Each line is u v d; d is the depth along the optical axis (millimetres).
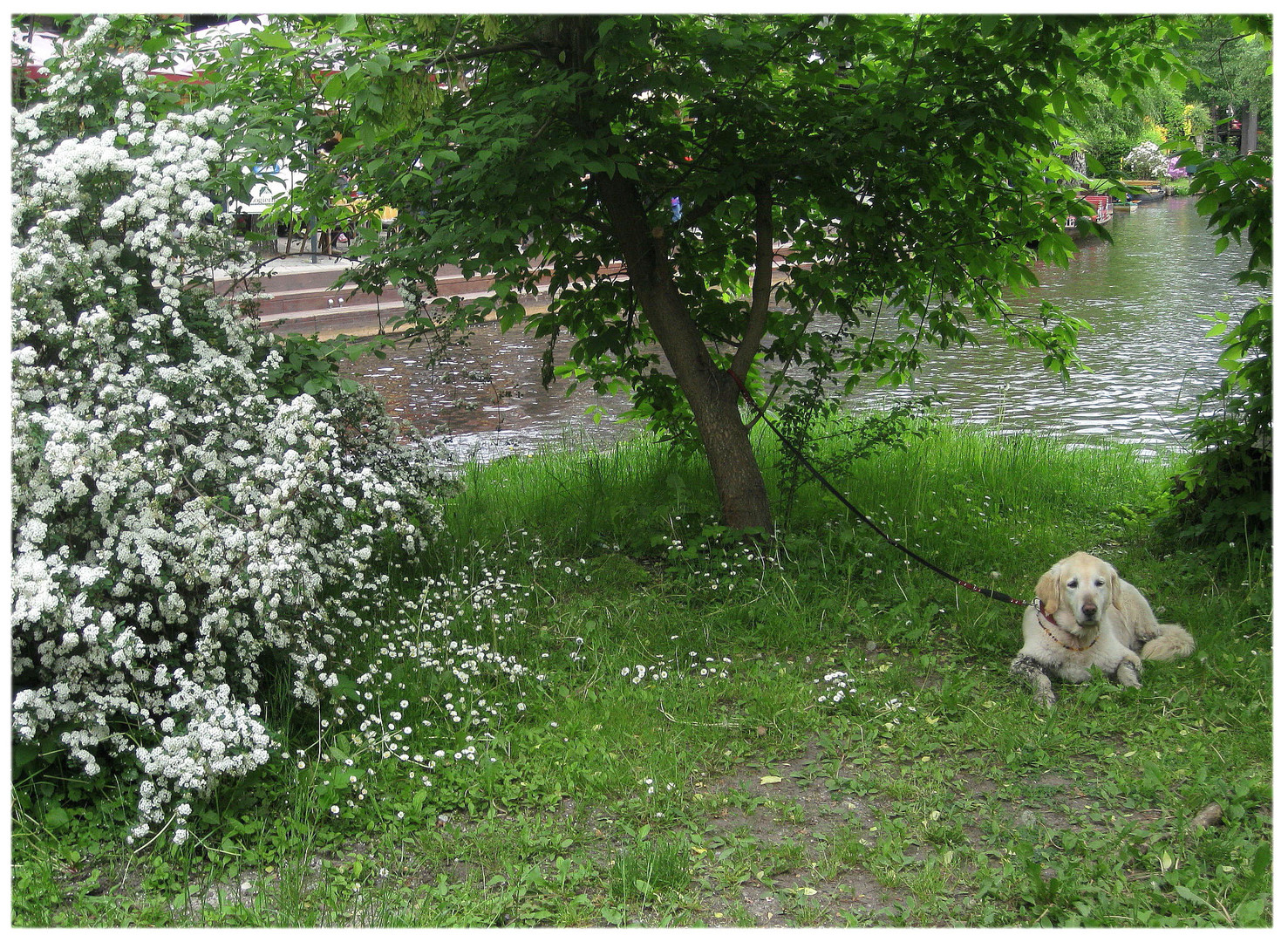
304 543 4555
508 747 4523
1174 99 40500
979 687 5121
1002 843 3791
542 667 5359
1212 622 5691
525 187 5695
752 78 6199
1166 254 33281
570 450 9930
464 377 9812
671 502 7539
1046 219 7004
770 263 6984
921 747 4516
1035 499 8219
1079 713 4793
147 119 5223
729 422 7000
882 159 6340
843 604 6125
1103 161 6836
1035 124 6664
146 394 4379
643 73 5637
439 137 5242
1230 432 6852
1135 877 3537
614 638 5785
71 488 3990
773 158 6574
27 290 4348
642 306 7113
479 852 3797
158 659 4359
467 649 5188
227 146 4816
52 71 5039
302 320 16750
